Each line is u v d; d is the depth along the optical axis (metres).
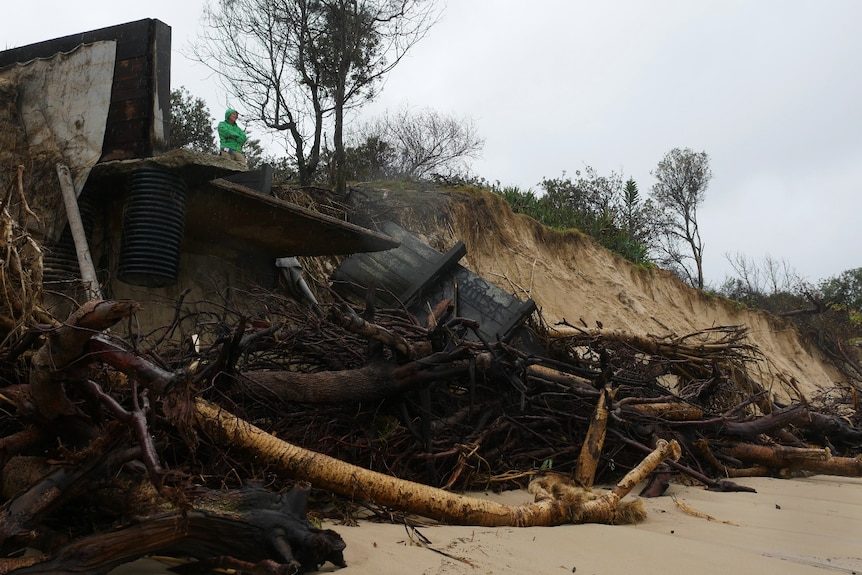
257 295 6.88
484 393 6.27
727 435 8.27
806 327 26.00
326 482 3.86
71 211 6.74
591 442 5.44
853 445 9.98
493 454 5.79
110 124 7.14
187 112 18.69
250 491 2.94
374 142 17.91
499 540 3.76
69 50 7.55
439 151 19.52
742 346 9.97
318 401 4.88
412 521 4.14
